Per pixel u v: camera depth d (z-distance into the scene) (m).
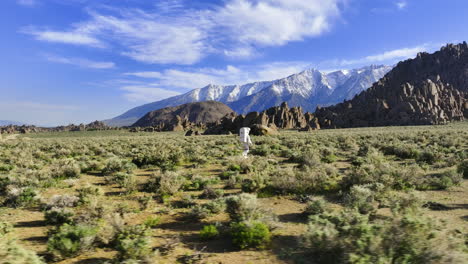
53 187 16.34
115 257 7.00
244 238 7.70
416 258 5.27
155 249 7.66
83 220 9.88
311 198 12.55
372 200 11.35
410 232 5.64
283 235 8.55
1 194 14.85
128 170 21.06
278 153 32.38
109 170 20.86
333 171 18.27
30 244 8.30
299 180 14.92
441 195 12.68
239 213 9.69
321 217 8.31
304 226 9.38
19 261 5.88
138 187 15.95
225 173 18.77
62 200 12.27
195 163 24.02
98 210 10.62
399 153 26.92
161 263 6.81
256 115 118.44
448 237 5.68
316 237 6.30
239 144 45.09
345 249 5.78
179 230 9.39
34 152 34.16
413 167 15.91
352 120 157.38
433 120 124.00
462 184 14.52
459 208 10.73
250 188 14.67
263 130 75.62
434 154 23.72
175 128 181.62
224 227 9.07
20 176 17.70
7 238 8.59
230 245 7.89
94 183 17.58
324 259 6.21
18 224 10.27
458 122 122.94
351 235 5.98
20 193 13.27
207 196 13.73
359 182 14.12
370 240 5.54
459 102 150.62
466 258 5.16
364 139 47.91
